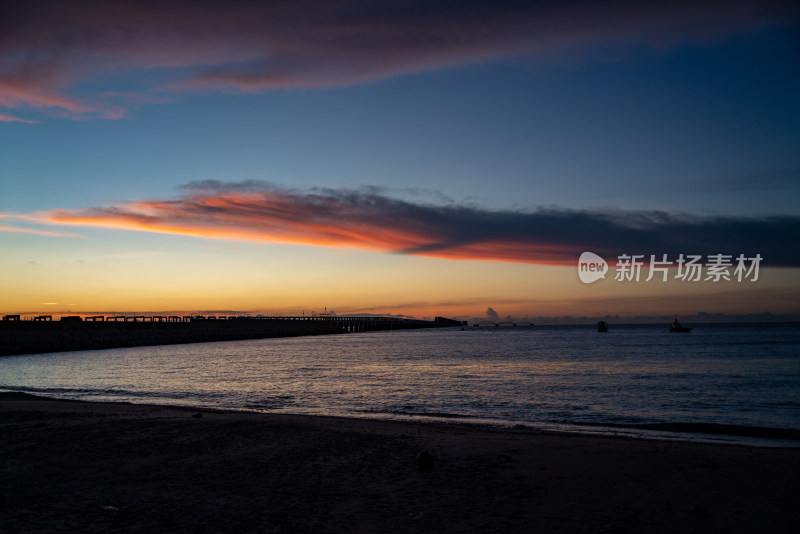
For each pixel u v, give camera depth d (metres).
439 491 9.18
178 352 71.50
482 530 7.31
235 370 43.34
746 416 20.61
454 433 15.02
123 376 38.19
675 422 19.11
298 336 157.88
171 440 13.32
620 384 32.28
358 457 11.70
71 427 15.02
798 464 11.20
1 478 9.75
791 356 57.97
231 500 8.58
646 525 7.54
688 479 10.02
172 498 8.63
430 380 35.25
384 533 7.18
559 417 20.42
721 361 51.34
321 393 28.28
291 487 9.36
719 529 7.39
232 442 13.14
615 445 13.27
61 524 7.32
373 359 58.47
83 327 79.00
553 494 9.03
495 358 59.78
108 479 9.74
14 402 21.84
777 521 7.71
